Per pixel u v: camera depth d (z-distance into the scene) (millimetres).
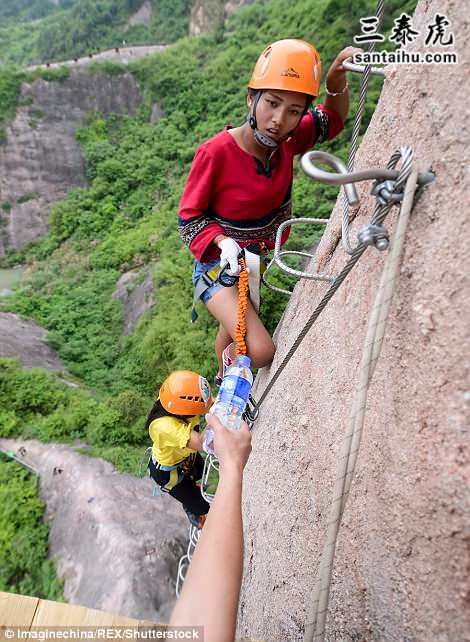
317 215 8359
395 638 1120
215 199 2381
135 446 10508
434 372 1051
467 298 977
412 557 1071
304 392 2131
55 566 7809
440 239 1072
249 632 2311
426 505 1030
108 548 7203
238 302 2328
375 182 1132
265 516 2387
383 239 1115
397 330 1211
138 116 26141
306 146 2521
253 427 3246
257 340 2475
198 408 2650
